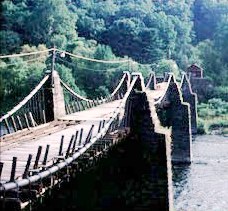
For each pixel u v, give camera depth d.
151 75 61.09
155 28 112.19
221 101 93.50
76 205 24.41
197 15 161.12
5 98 67.19
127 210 26.16
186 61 119.50
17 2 91.88
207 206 35.50
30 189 13.45
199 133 72.75
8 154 17.70
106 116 29.44
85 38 109.62
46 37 91.19
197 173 45.97
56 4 93.88
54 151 18.19
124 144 26.55
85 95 78.56
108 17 126.19
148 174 26.30
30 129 23.80
